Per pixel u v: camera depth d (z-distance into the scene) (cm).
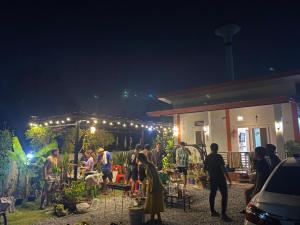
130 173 1166
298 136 1423
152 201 725
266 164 659
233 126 1652
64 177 1139
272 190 442
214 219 764
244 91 1647
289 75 1449
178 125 1806
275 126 1403
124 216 823
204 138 1720
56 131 1472
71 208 891
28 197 1045
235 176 1388
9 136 1030
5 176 992
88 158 1346
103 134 2114
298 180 449
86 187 1051
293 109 1452
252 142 1581
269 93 1559
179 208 898
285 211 375
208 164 802
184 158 1190
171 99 1967
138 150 1088
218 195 1100
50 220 802
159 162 1335
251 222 404
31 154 1189
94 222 767
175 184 1077
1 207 722
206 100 1797
